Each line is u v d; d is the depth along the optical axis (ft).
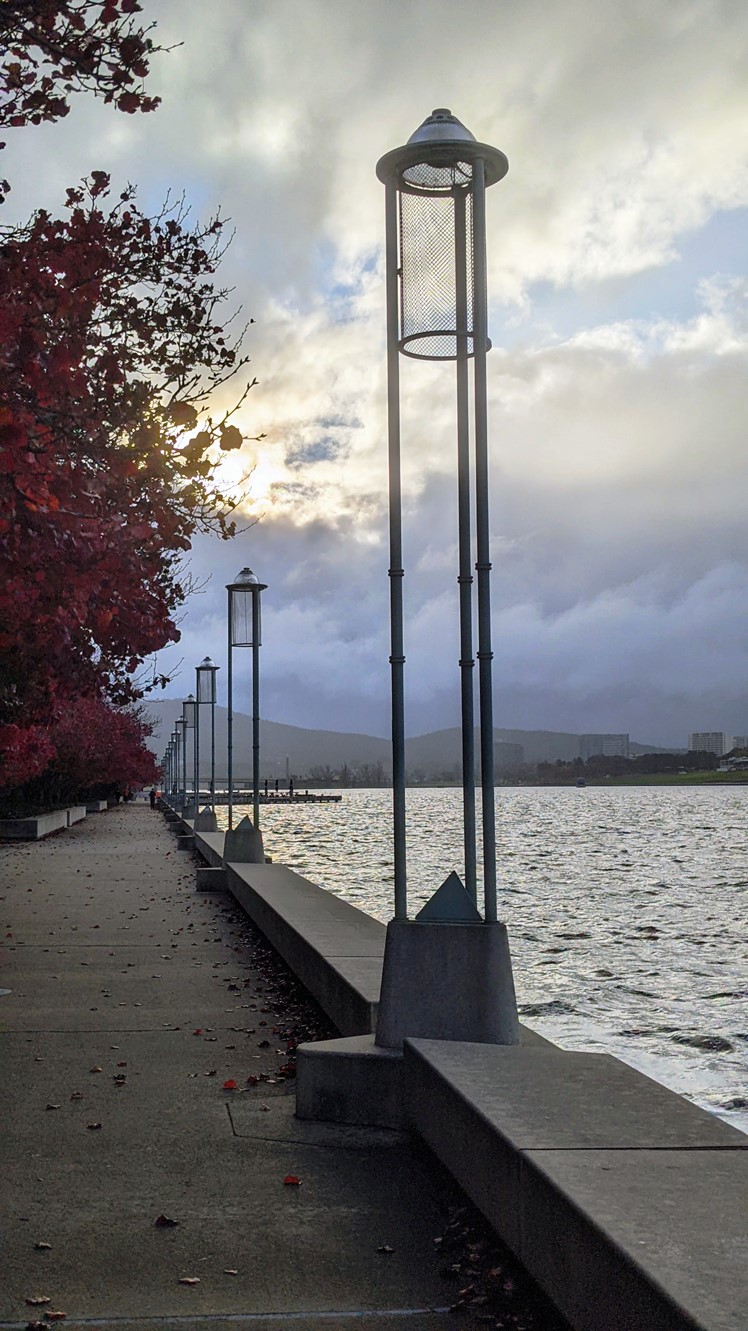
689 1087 45.24
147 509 31.50
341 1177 20.20
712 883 155.63
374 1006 25.89
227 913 61.11
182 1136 22.68
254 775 71.97
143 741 211.20
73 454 30.12
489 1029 22.90
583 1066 19.89
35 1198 19.26
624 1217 12.60
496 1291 15.49
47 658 39.70
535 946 90.94
